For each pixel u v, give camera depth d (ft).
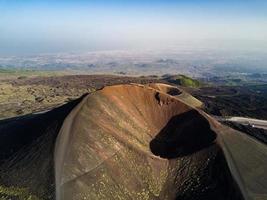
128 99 191.93
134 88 196.75
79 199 125.90
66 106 176.96
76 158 142.51
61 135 151.02
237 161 160.56
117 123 174.70
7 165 145.48
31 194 124.98
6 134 177.06
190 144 172.24
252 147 176.45
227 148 164.45
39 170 135.64
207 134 173.27
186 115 190.29
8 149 160.56
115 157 153.38
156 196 148.05
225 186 144.36
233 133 179.42
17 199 123.75
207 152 160.97
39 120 177.06
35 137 158.81
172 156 168.25
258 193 145.38
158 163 159.74
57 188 125.08
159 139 182.39
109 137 161.27
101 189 135.74
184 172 156.97
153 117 191.01
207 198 143.02
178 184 152.87
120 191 140.56
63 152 143.13
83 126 159.63
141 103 193.47
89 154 147.33
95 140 155.74
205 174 153.38
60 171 133.39
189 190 148.97
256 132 264.93
